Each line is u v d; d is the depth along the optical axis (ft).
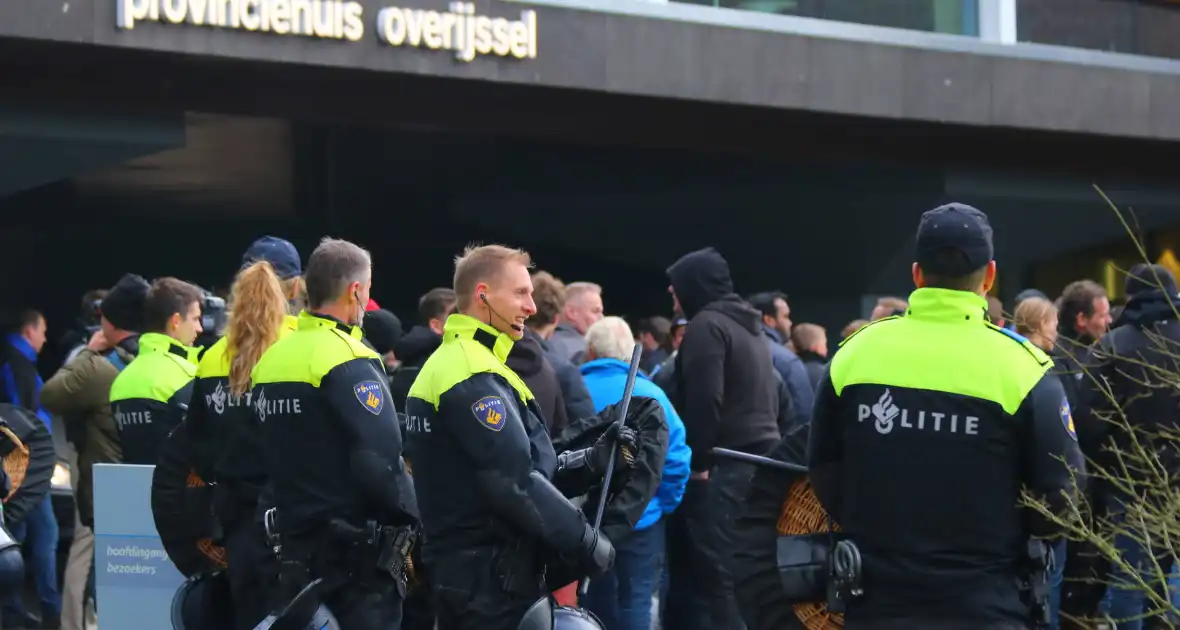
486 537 12.32
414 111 38.04
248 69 32.81
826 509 11.48
